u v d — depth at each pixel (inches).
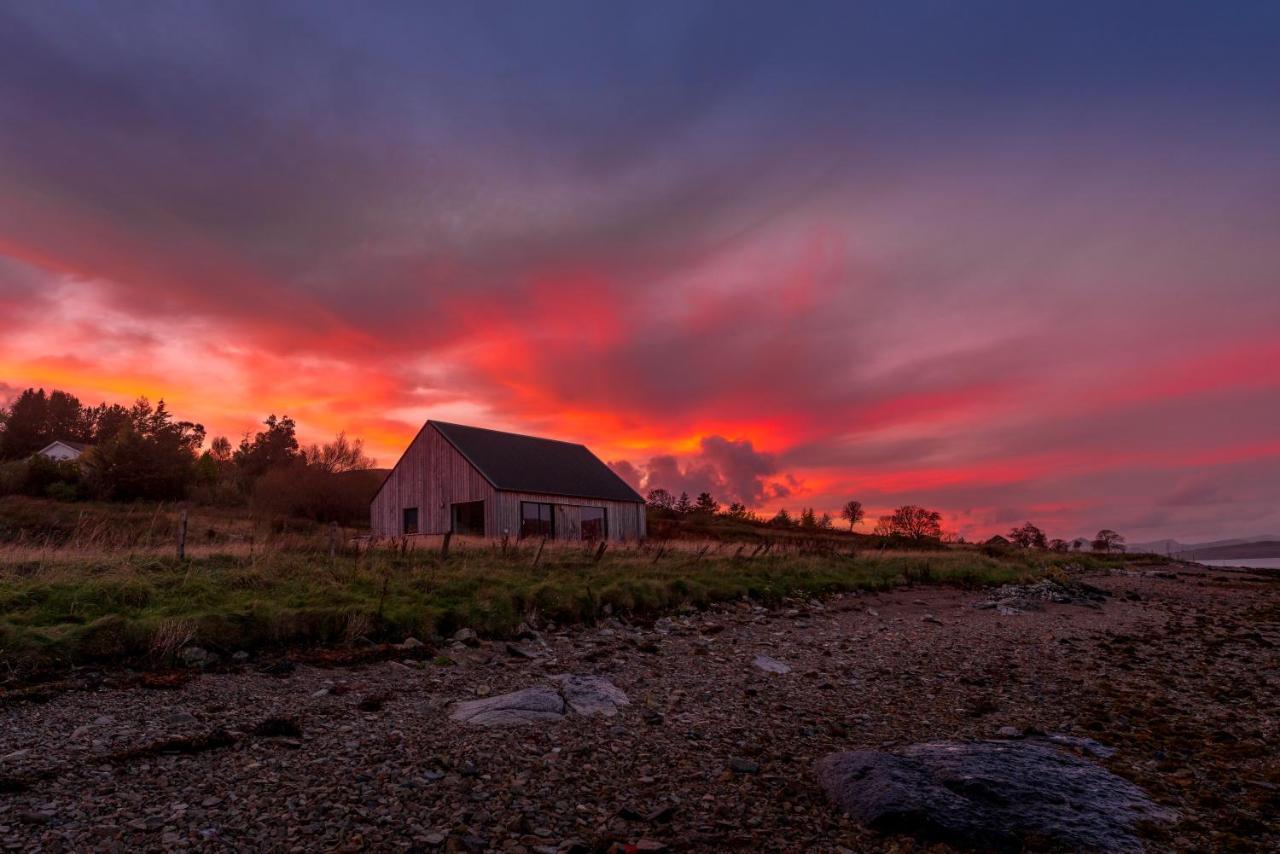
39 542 655.1
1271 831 199.9
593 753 250.4
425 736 254.8
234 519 1387.8
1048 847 186.5
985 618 590.2
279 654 348.2
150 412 2055.9
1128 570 1184.2
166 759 219.0
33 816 174.7
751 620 523.8
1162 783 236.4
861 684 369.7
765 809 210.2
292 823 183.0
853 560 887.7
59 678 288.0
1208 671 410.9
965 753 244.1
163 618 344.8
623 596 515.8
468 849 175.2
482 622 423.8
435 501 1267.2
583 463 1485.0
